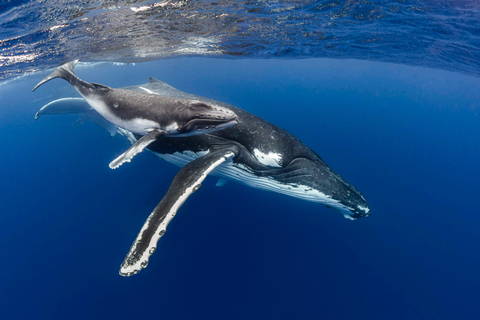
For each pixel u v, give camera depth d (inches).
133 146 238.4
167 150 323.9
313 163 316.8
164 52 696.4
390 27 529.3
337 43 612.7
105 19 482.0
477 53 563.8
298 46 638.5
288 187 324.5
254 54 717.3
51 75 314.8
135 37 564.1
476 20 480.4
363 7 480.4
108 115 294.8
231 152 264.5
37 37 504.7
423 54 636.1
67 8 466.0
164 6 459.8
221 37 583.5
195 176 219.0
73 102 436.1
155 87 380.5
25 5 451.5
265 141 295.9
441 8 473.7
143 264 157.5
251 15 490.6
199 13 477.4
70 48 573.3
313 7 483.8
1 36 484.1
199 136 293.1
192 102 243.0
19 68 620.7
